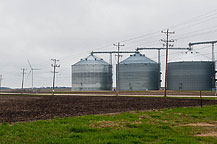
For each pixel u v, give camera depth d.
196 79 151.25
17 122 22.27
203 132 18.11
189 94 97.25
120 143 14.10
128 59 172.12
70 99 67.25
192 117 26.14
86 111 33.38
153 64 165.25
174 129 19.02
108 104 46.88
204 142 14.91
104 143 14.11
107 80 180.62
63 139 15.09
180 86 154.00
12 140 15.06
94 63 177.75
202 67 151.50
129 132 17.25
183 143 14.22
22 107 40.53
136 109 36.06
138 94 103.69
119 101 56.44
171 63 158.50
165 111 31.94
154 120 23.61
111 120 23.12
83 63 178.62
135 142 14.41
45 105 45.00
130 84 164.50
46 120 22.94
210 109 34.34
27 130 17.92
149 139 15.33
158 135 16.64
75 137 15.80
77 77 179.00
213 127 20.12
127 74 165.50
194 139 15.47
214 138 16.06
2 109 36.75
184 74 153.25
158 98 70.00
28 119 24.83
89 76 176.25
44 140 15.01
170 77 159.38
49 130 17.92
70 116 27.42
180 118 25.31
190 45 170.62
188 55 159.12
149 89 162.62
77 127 18.53
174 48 169.12
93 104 47.06
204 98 68.12
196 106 41.12
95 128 18.39
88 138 15.37
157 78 168.38
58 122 21.81
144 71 162.75
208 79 152.25
